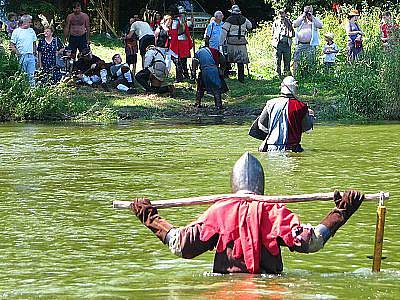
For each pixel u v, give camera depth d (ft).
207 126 79.41
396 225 35.91
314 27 109.50
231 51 108.27
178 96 100.68
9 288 26.73
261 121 60.70
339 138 68.33
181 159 56.18
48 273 28.78
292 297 24.09
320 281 26.25
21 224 36.78
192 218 37.47
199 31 163.53
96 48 140.46
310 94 98.73
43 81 98.02
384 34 108.47
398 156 57.26
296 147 60.13
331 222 26.25
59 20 161.07
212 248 26.37
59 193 44.06
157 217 26.55
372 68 91.66
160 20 122.11
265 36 140.97
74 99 94.22
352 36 110.22
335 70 106.32
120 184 46.57
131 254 31.48
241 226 25.95
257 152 59.93
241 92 102.53
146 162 55.01
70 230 35.53
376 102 87.86
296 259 30.17
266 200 26.35
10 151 61.26
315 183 46.32
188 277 27.63
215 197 26.68
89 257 31.04
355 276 27.25
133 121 85.35
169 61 108.06
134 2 183.32
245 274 26.03
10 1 154.81
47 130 76.95
